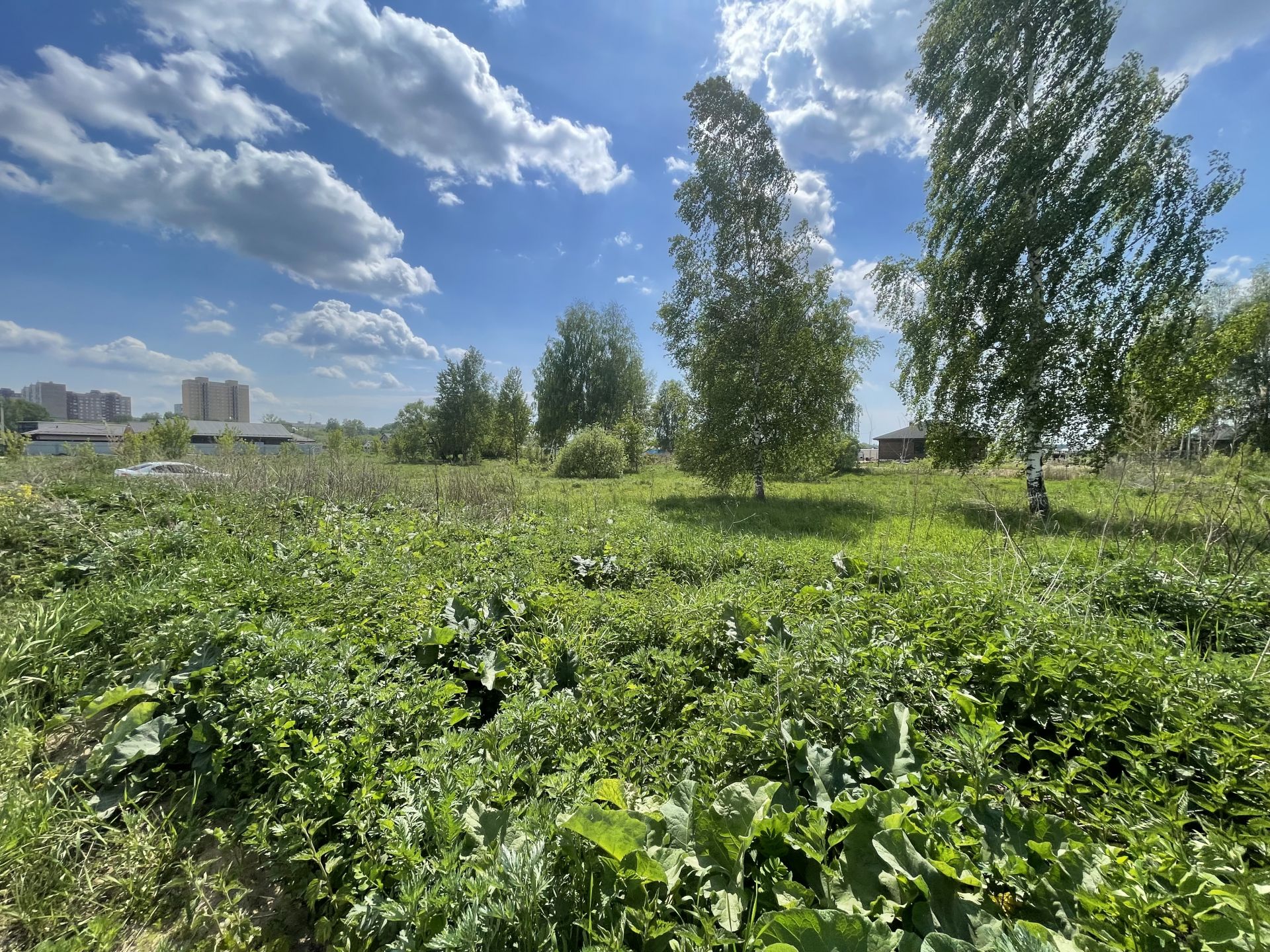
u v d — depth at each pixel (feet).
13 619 12.03
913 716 7.50
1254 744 6.49
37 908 6.11
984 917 4.54
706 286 48.47
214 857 6.91
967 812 5.50
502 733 7.64
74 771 8.12
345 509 29.68
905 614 11.57
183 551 17.44
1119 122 34.71
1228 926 4.12
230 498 27.94
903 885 4.80
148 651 10.51
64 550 17.35
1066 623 10.47
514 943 4.46
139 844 6.91
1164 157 33.81
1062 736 7.75
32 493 23.08
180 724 8.67
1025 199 37.17
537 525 25.67
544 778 6.34
